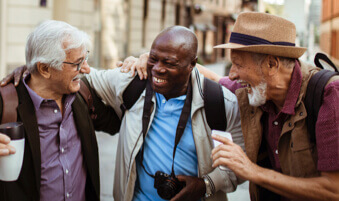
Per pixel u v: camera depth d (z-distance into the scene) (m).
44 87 1.68
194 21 26.25
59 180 1.72
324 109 1.47
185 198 1.70
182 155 1.82
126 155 1.85
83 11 11.05
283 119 1.68
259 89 1.63
